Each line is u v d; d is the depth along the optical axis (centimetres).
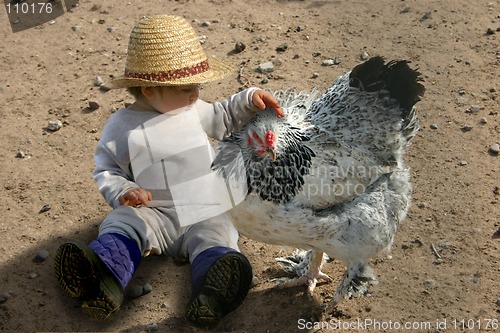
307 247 192
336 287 203
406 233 212
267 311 196
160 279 203
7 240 212
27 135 246
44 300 197
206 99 255
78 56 281
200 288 182
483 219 214
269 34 288
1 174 232
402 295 197
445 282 199
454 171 229
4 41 290
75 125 250
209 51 279
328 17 297
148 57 190
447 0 301
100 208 222
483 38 279
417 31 285
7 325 192
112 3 313
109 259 184
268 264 210
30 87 266
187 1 312
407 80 197
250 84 262
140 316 195
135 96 198
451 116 247
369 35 285
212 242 194
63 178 231
